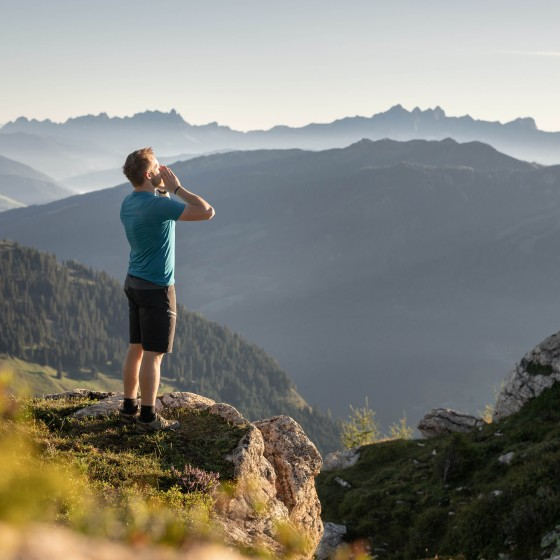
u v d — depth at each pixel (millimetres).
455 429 38219
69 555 1138
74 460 6000
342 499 32594
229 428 8055
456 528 23859
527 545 20516
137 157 7363
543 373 32969
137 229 7297
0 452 1797
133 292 7473
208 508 5848
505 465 26984
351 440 51281
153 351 7492
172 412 8398
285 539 4621
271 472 7867
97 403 8250
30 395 6742
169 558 1522
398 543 26469
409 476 31891
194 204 7301
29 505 1521
